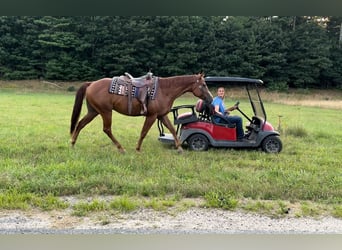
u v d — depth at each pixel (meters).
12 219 3.32
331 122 12.25
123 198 3.78
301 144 7.41
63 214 3.47
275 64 26.69
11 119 9.88
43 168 4.80
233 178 4.70
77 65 26.89
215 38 26.80
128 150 6.30
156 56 26.28
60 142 6.78
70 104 15.18
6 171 4.60
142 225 3.27
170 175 4.71
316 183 4.50
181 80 6.17
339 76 27.53
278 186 4.28
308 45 26.88
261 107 6.56
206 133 6.39
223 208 3.70
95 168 4.84
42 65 27.42
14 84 25.19
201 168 5.12
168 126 6.22
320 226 3.34
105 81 6.04
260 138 6.45
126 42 26.45
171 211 3.60
